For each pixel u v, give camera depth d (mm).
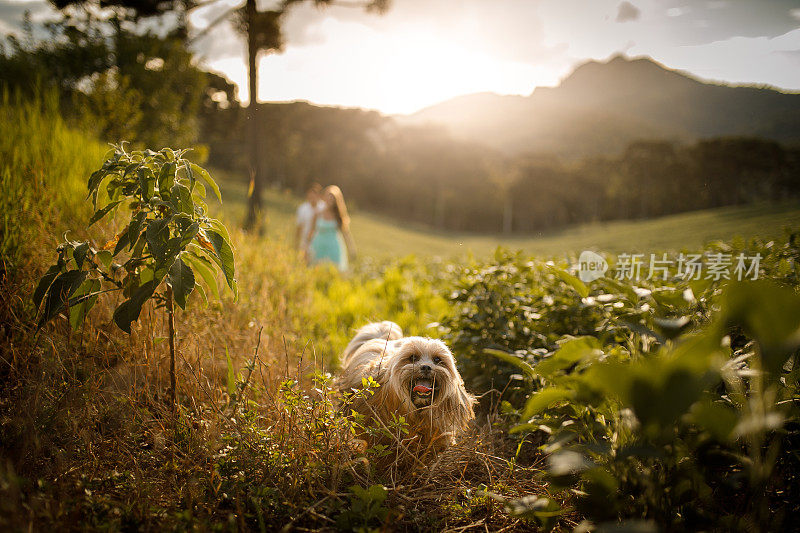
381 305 8234
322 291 9078
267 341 5098
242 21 15281
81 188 6074
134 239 3219
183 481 3195
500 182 112625
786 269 3795
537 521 2918
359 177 115938
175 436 3533
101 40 15305
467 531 3178
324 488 3205
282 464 3279
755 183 58375
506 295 5449
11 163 5727
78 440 3348
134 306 3182
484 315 5203
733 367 2412
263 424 3930
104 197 3635
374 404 4066
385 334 5156
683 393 1711
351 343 5285
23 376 3736
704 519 2533
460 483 3688
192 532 2668
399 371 3955
